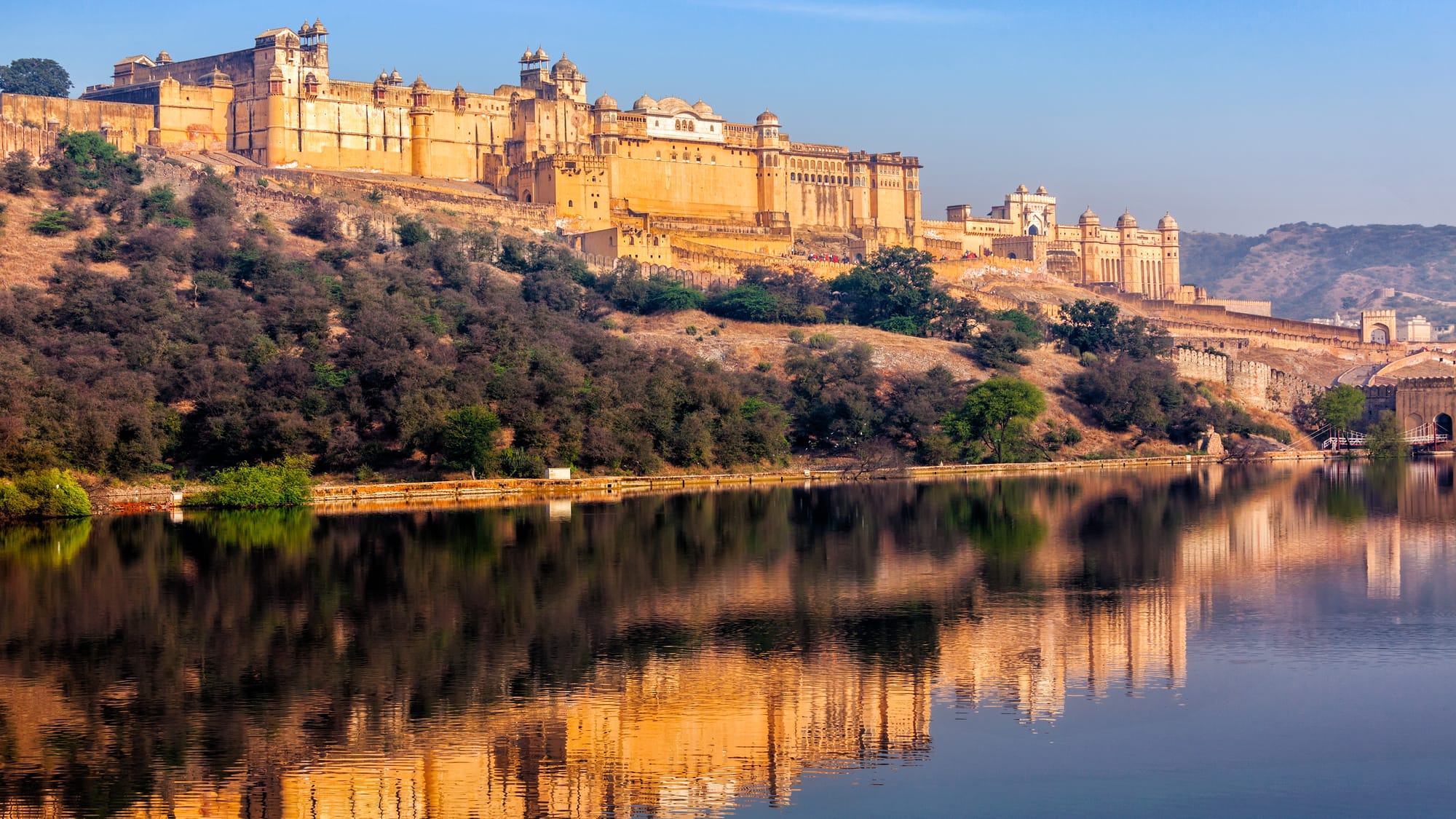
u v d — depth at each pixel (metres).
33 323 146.88
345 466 134.38
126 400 128.00
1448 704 56.97
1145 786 48.75
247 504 119.19
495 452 137.38
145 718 55.53
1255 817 46.25
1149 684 60.22
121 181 190.75
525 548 94.06
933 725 55.00
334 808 47.09
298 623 70.88
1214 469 171.12
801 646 66.56
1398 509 119.00
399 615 72.81
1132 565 88.25
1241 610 74.38
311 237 196.38
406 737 53.50
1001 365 196.25
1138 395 188.62
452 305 169.62
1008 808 47.06
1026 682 60.78
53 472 112.38
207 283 167.00
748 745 52.97
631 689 59.59
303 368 137.12
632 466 146.12
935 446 166.25
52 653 64.94
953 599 77.19
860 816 46.34
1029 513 115.69
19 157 189.62
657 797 47.88
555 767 50.78
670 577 83.50
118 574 84.00
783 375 183.88
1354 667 62.69
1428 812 46.41
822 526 106.69
